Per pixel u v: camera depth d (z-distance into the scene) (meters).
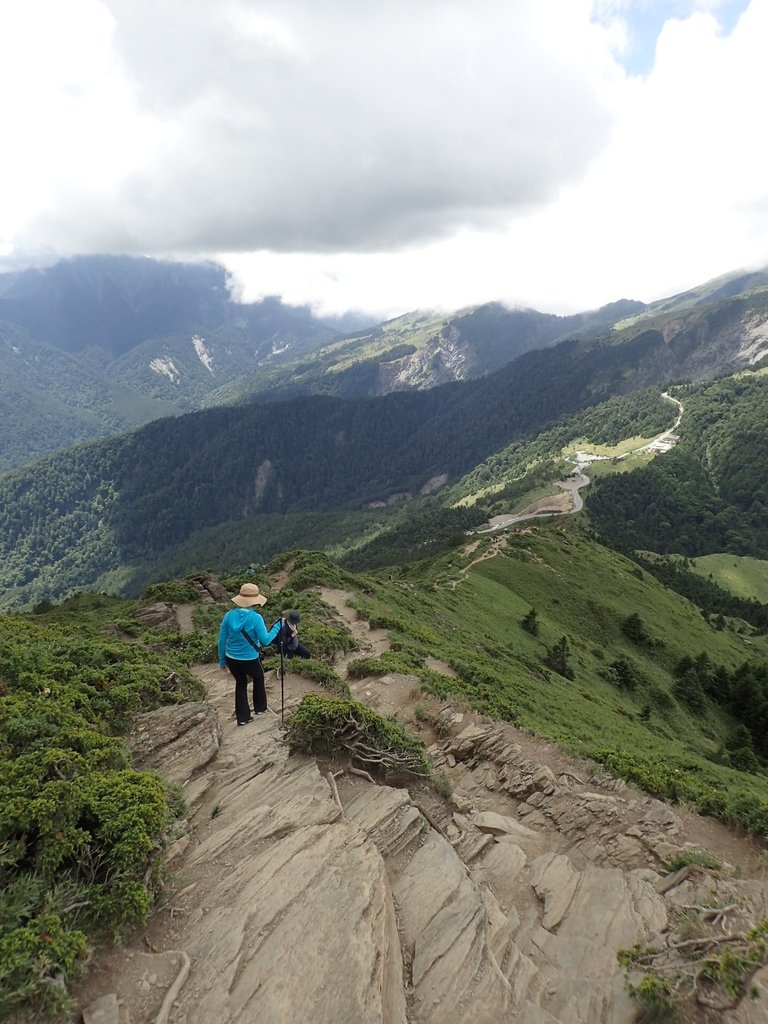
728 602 132.88
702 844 9.95
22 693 9.61
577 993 5.98
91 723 9.77
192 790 8.62
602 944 6.82
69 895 5.67
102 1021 4.54
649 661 73.19
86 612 46.34
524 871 8.66
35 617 43.53
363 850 6.90
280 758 9.54
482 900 6.91
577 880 8.30
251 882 6.27
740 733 55.81
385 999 5.14
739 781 22.38
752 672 68.25
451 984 5.64
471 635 44.53
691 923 6.86
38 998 4.58
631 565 112.56
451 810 10.62
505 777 12.56
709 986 5.75
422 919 6.50
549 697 29.78
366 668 19.53
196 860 6.82
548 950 6.72
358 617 32.16
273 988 4.95
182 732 10.29
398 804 8.61
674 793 12.05
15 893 5.42
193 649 19.23
